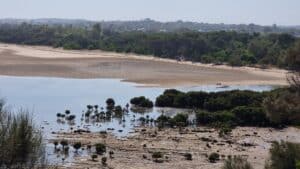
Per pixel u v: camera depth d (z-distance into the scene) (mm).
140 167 46562
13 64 135875
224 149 55312
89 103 85938
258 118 70750
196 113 72875
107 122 70062
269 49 184125
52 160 47375
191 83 116312
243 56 177125
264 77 133375
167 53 192625
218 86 114000
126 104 86500
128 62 154875
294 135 64188
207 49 194875
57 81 111688
